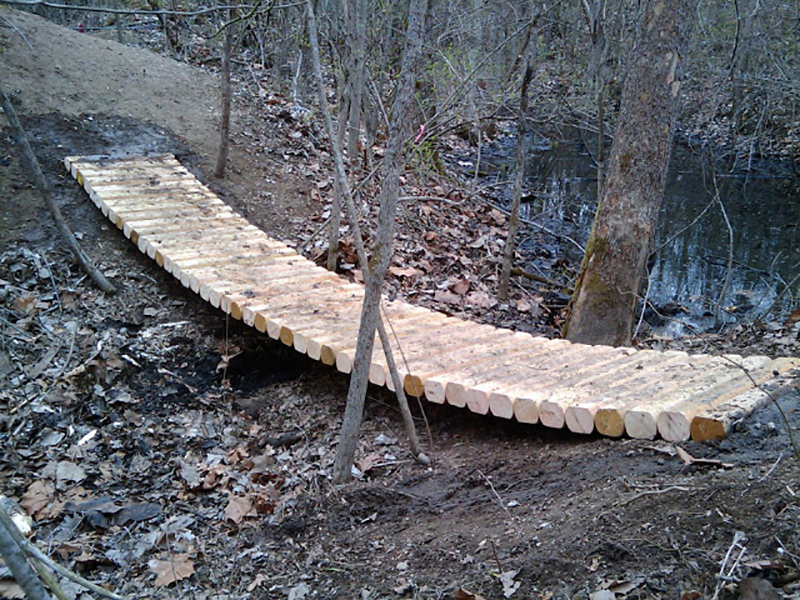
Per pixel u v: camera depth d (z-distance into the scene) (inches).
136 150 288.5
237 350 204.4
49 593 110.4
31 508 134.3
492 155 527.8
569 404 141.9
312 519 132.9
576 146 575.8
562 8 417.1
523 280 314.0
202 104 338.6
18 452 150.3
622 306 220.5
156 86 335.0
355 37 268.7
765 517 95.0
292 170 323.9
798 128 547.8
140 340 200.5
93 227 243.8
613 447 135.0
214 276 209.9
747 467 111.4
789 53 489.4
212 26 431.8
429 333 190.2
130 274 227.8
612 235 220.1
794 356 195.0
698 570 89.8
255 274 217.3
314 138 357.7
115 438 162.1
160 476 152.8
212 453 162.2
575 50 447.2
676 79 210.2
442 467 146.3
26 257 219.0
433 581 105.4
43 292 208.2
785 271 338.6
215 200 266.4
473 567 105.7
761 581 83.3
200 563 125.0
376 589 107.4
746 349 211.3
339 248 280.8
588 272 225.1
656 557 94.3
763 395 136.4
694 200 447.8
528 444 150.8
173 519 137.3
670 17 206.2
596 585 92.6
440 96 360.5
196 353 202.2
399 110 119.1
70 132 280.4
